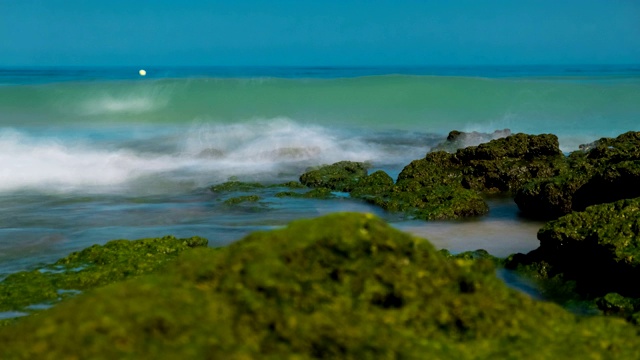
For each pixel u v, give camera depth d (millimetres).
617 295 7672
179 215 13898
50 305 8117
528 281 9094
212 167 20109
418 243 4562
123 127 27797
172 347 3479
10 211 14281
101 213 14109
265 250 4273
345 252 4348
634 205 8969
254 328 3834
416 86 35969
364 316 4102
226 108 32344
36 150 21281
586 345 4340
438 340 4121
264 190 16719
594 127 27844
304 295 4121
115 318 3594
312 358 3715
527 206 14031
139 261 9438
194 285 4102
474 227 12859
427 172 17031
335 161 21422
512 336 4324
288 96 34594
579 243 8867
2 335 3730
